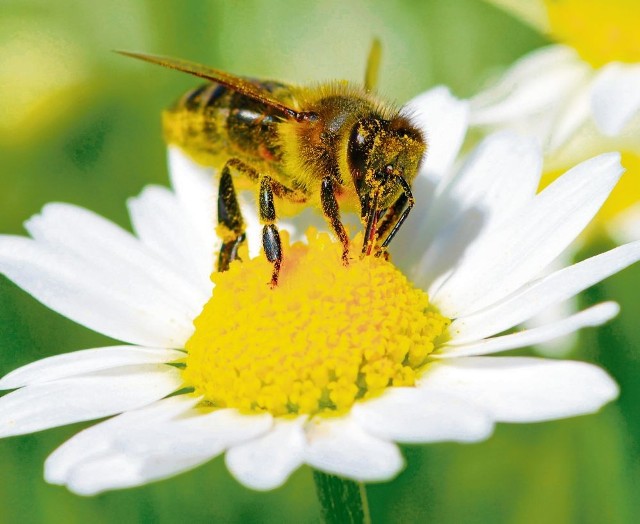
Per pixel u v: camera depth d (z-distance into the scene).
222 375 0.12
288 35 0.17
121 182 0.16
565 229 0.12
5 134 0.15
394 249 0.13
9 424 0.12
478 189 0.13
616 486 0.14
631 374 0.14
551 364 0.12
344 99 0.13
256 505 0.14
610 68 0.15
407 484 0.14
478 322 0.12
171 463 0.11
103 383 0.12
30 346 0.15
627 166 0.15
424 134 0.12
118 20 0.16
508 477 0.14
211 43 0.16
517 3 0.15
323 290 0.12
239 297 0.12
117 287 0.13
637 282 0.14
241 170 0.13
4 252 0.13
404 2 0.17
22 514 0.14
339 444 0.11
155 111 0.16
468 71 0.16
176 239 0.13
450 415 0.11
